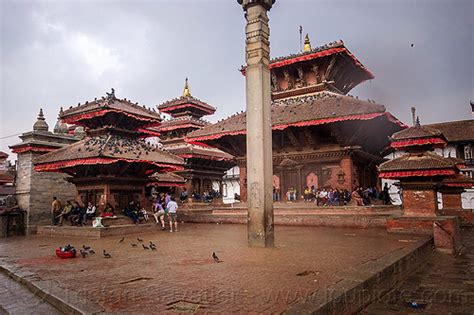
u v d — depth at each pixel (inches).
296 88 1283.2
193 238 714.2
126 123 1043.9
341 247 541.0
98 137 998.4
